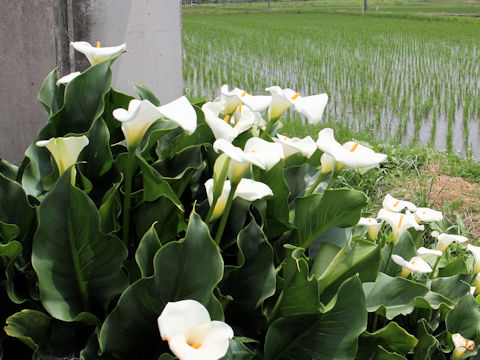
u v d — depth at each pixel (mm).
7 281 1471
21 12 2363
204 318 1149
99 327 1447
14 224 1556
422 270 1760
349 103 11016
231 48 18688
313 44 20297
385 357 1633
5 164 1818
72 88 1729
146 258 1403
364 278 1618
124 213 1614
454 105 9859
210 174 1904
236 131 1556
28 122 2516
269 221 1874
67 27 2809
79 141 1460
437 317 1918
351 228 1979
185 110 1405
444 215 4660
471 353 1762
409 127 9641
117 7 3117
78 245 1452
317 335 1550
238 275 1641
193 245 1381
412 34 24438
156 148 1875
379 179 5086
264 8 58875
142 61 3336
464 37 23000
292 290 1560
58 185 1419
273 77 13789
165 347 1446
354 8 55719
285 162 2119
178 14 3445
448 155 6539
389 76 13797
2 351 1480
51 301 1416
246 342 1603
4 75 2391
